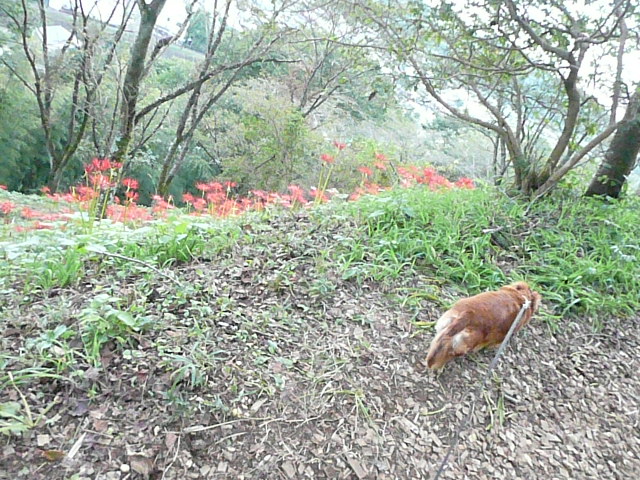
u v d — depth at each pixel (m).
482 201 4.54
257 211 4.17
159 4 7.90
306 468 2.00
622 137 5.35
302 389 2.31
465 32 4.50
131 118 8.50
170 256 3.20
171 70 13.49
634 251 4.16
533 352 3.00
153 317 2.43
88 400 1.99
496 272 3.48
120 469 1.79
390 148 10.61
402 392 2.47
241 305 2.77
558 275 3.62
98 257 3.01
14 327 2.29
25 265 2.84
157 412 2.01
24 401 1.90
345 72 11.73
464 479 2.16
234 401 2.15
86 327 2.24
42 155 13.26
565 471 2.34
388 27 4.91
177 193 14.01
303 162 11.92
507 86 5.55
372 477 2.05
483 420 2.47
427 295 3.13
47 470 1.73
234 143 12.60
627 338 3.34
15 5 9.73
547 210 4.72
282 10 9.00
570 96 4.73
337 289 3.06
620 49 4.61
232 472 1.90
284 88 13.35
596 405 2.77
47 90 9.91
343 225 3.80
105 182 4.36
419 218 3.95
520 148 5.24
